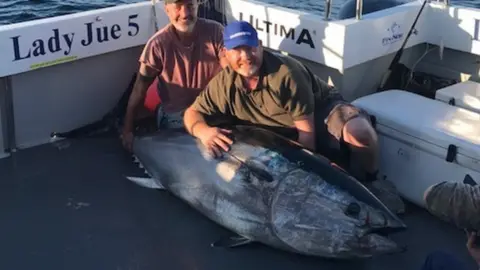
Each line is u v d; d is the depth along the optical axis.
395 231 2.63
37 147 3.57
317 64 3.50
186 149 3.06
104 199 3.16
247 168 2.79
